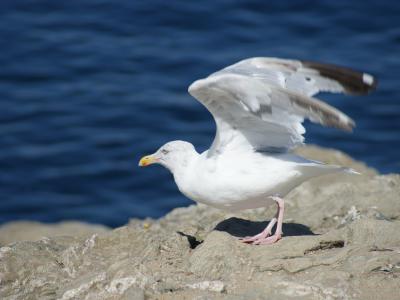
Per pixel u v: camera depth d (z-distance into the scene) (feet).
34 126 78.95
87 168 73.10
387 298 26.50
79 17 97.04
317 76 31.27
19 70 87.40
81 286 29.30
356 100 80.23
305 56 87.51
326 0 97.86
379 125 76.95
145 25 95.14
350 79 30.58
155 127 78.54
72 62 88.63
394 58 87.15
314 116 28.22
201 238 33.53
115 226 65.31
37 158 74.54
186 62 87.61
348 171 30.07
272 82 28.53
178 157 32.01
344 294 26.78
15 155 74.95
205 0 98.89
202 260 29.60
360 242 30.22
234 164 30.42
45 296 29.78
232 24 94.43
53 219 66.64
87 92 83.82
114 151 75.31
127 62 88.33
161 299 27.76
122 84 84.94
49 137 77.46
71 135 77.66
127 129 78.43
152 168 72.69
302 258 28.91
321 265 28.63
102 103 81.92
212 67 86.53
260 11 96.63
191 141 76.02
